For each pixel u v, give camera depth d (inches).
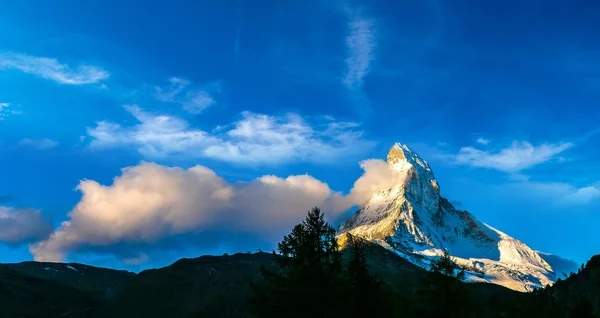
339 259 1951.3
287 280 1892.2
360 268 2016.5
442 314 2122.3
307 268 1863.9
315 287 1820.9
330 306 1850.4
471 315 2220.7
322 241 1948.8
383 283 2048.5
